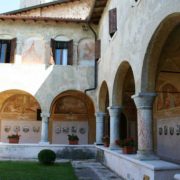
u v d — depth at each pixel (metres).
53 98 21.08
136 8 11.01
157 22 8.60
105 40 18.27
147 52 9.73
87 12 26.61
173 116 18.30
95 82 21.22
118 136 15.44
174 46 10.31
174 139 18.09
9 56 21.50
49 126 24.42
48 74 21.31
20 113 24.41
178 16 7.82
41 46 21.75
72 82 21.36
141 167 9.92
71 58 21.66
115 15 15.20
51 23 22.00
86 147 20.02
